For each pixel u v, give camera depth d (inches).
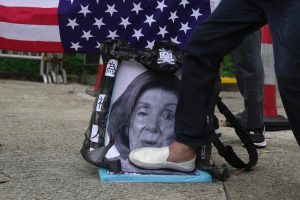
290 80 98.0
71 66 420.8
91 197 109.8
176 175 122.5
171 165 121.5
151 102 125.4
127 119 124.7
